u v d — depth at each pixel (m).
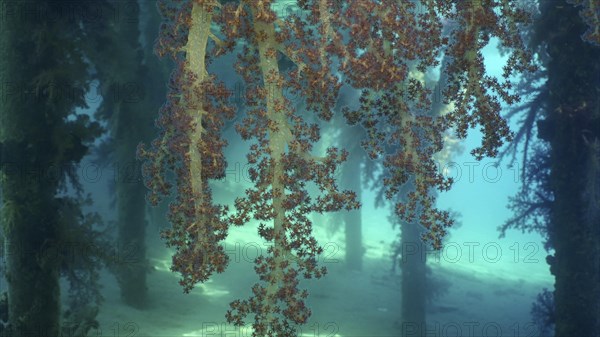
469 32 7.02
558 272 16.58
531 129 20.28
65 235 14.35
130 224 22.05
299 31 6.16
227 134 32.81
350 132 26.25
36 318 14.21
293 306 5.97
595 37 7.30
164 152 6.51
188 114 6.00
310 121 22.92
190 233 6.04
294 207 6.03
